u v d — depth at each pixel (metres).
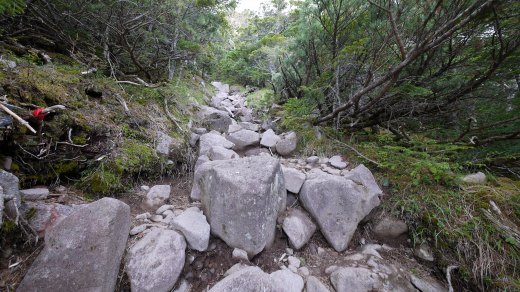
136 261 1.45
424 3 2.21
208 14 4.21
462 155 2.81
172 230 1.69
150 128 2.91
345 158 3.00
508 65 2.44
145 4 3.37
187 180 2.71
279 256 1.84
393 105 3.18
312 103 3.66
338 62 3.12
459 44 2.55
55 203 1.66
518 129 2.62
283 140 3.30
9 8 2.12
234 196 1.73
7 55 2.22
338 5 3.09
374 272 1.75
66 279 1.19
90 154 2.14
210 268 1.63
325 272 1.76
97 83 2.77
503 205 2.05
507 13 2.02
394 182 2.41
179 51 4.12
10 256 1.31
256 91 7.13
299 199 2.32
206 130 3.88
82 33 3.47
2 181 1.34
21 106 1.74
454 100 2.86
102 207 1.45
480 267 1.73
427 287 1.71
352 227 2.04
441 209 2.04
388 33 2.55
